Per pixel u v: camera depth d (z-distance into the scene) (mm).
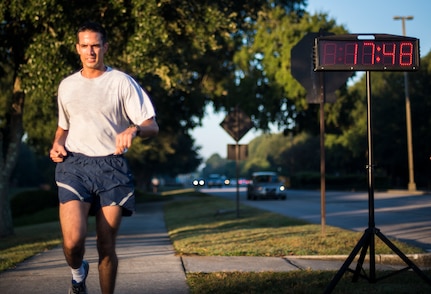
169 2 18000
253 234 15391
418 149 64250
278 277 8586
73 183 5273
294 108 49156
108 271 5496
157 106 38031
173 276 9312
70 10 17391
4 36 19016
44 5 16297
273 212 26141
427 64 62375
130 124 5742
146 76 25438
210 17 18859
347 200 37000
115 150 5461
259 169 181000
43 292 8312
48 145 34781
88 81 5535
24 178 146500
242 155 23953
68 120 5672
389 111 65938
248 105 47625
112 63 20438
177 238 15758
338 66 7543
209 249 12414
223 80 43812
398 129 64875
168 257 11633
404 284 7855
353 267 9977
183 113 42281
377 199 36312
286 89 47188
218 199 47156
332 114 48156
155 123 5516
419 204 29578
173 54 21531
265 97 48250
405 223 19109
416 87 64312
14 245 16031
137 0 16984
